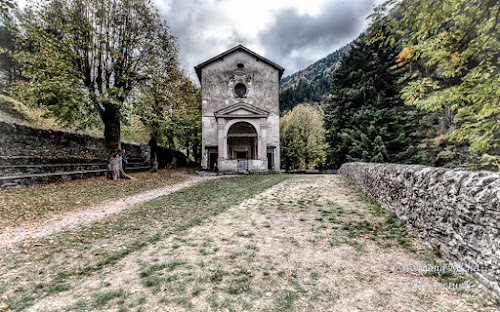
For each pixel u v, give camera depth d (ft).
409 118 55.83
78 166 49.44
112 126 47.57
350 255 12.44
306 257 12.43
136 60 47.09
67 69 38.60
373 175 25.13
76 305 8.84
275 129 82.69
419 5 13.87
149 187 41.60
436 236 12.42
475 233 9.73
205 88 82.64
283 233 16.03
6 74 56.70
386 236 14.56
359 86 61.72
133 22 46.70
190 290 9.68
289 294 9.25
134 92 46.88
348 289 9.50
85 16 42.70
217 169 72.95
